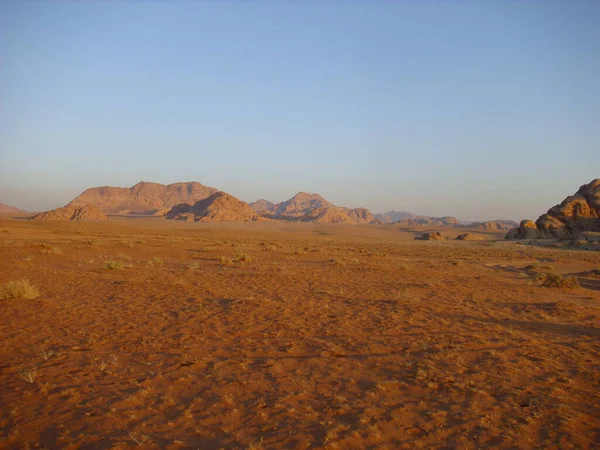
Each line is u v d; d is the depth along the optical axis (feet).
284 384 24.03
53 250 99.45
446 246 256.93
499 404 21.93
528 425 19.70
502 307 49.88
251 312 41.78
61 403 20.84
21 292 44.62
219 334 34.06
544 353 31.58
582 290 74.02
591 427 19.75
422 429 19.12
